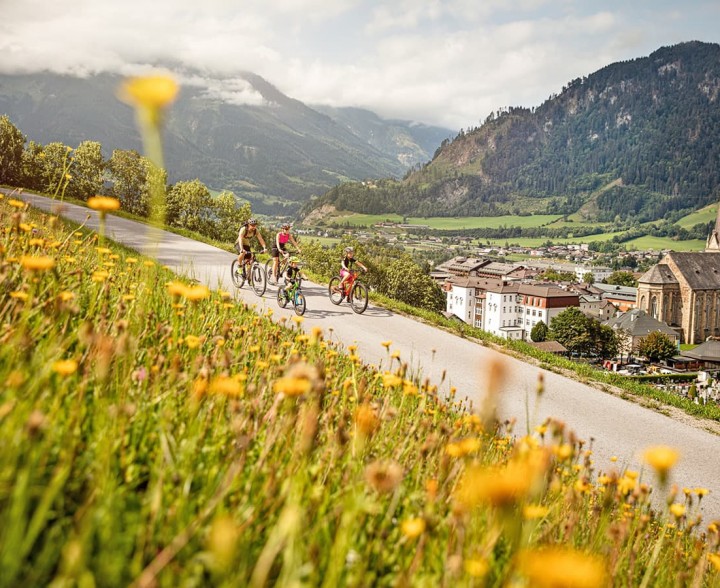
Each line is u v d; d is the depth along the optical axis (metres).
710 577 2.65
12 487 1.38
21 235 3.97
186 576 1.37
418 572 1.70
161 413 2.11
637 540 2.35
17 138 57.56
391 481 1.49
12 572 1.11
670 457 1.18
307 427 1.78
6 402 1.63
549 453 1.89
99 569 1.31
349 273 15.99
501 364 0.74
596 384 11.83
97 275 3.18
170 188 77.25
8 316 2.36
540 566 0.68
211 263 20.09
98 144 71.88
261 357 3.89
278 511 1.73
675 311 148.00
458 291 162.88
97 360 2.03
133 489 1.77
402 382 3.09
